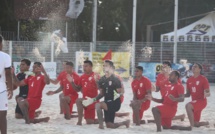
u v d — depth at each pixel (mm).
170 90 13414
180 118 15711
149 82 14570
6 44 31562
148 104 14688
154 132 13234
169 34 36125
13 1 43688
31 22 43469
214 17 37375
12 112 16859
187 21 50656
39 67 14555
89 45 33500
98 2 50969
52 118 15711
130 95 23453
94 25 35438
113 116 13664
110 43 33938
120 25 52344
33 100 14344
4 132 10055
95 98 13570
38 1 39844
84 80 14578
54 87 27266
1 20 43781
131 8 51281
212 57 33188
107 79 13453
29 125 14062
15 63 30641
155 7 51094
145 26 51406
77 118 15766
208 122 14789
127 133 12883
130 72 32906
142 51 33406
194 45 33406
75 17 40062
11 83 10148
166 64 14984
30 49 32031
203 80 14102
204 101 14195
